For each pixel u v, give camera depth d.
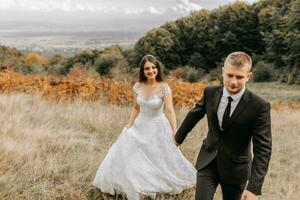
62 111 8.93
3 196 4.45
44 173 5.12
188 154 6.79
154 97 4.98
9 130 6.73
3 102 8.70
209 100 3.30
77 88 10.75
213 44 66.62
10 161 5.36
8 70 12.24
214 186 3.37
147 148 4.79
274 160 7.02
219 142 3.28
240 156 3.27
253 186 2.96
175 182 4.84
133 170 4.64
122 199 4.83
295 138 8.92
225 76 3.05
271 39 54.62
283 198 5.22
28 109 8.66
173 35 69.50
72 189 4.73
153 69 5.01
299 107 14.83
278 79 45.81
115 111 9.52
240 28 65.69
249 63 3.00
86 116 8.48
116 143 4.87
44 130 7.09
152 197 4.75
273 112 12.75
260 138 3.09
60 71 82.88
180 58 69.81
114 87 11.09
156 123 4.95
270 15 62.00
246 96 3.12
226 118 3.17
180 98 11.05
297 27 49.12
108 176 4.67
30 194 4.59
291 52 49.31
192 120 3.51
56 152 6.16
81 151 6.19
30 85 11.16
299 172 6.40
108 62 75.19
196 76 55.56
